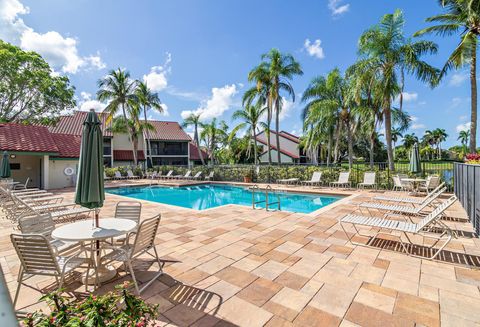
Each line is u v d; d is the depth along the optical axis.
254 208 8.23
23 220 3.92
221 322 2.58
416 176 11.98
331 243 4.82
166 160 33.44
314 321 2.58
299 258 4.14
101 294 3.15
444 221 6.32
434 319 2.59
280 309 2.79
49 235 4.09
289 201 12.06
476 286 3.21
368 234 5.33
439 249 4.10
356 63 14.46
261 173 17.45
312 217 6.89
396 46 13.35
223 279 3.47
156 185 18.39
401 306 2.81
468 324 2.51
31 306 2.91
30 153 14.75
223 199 13.55
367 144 33.88
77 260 3.30
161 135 33.28
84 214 7.99
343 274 3.57
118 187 16.64
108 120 23.34
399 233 5.38
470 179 6.19
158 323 2.56
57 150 16.00
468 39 12.05
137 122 24.52
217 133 30.89
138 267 3.87
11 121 20.94
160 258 4.19
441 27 13.55
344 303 2.88
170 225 6.20
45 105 22.02
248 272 3.66
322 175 14.41
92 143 3.72
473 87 12.96
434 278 3.42
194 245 4.78
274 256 4.23
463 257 4.09
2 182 12.03
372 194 10.97
